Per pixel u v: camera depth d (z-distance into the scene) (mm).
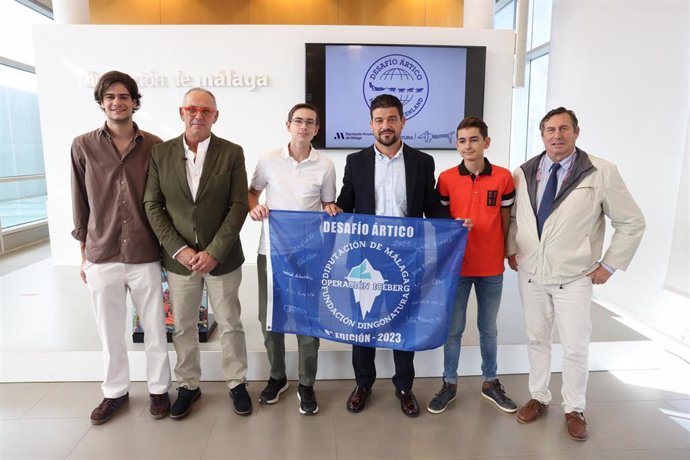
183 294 2361
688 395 2707
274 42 5020
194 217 2287
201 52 5000
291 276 2424
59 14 5133
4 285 4527
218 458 2146
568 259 2223
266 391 2596
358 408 2520
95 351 2867
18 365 2844
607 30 4242
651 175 3652
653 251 3588
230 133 5156
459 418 2475
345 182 2449
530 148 6965
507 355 2955
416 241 2312
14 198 6832
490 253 2395
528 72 6895
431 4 7086
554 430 2369
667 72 3496
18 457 2150
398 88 5070
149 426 2389
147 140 2361
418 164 2352
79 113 5043
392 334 2389
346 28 5012
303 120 2299
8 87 6773
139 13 6922
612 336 3152
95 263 2330
